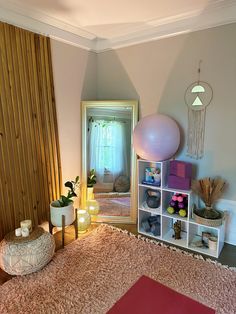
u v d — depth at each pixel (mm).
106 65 2967
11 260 1779
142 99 2729
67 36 2553
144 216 2662
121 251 2191
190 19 2270
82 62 2828
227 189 2297
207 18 2180
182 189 2312
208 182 2168
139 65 2695
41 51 2299
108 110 2805
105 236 2473
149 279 1358
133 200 2783
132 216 2801
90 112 2850
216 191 2156
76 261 2047
